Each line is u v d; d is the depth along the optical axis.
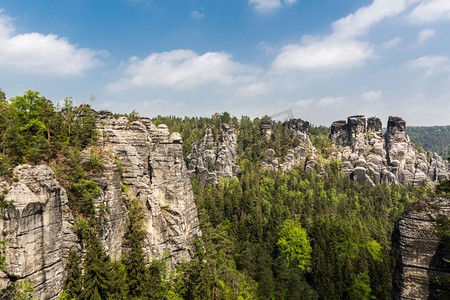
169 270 50.69
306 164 177.50
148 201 50.94
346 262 68.31
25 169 33.06
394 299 26.91
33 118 45.47
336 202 130.38
